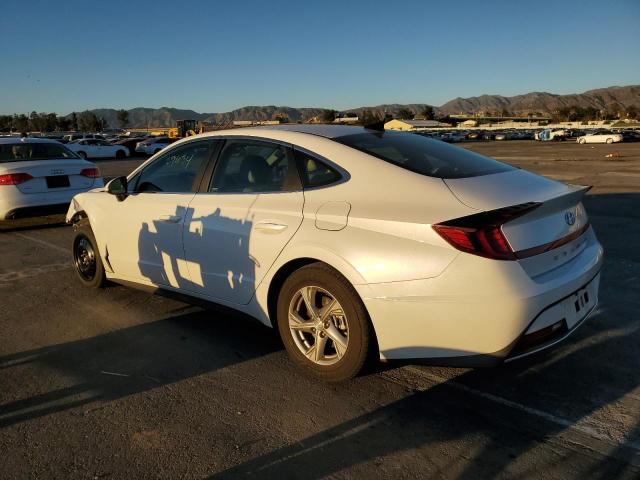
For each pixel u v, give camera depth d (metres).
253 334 3.99
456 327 2.64
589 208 9.39
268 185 3.48
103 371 3.44
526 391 3.07
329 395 3.07
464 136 74.44
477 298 2.57
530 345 2.70
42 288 5.23
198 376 3.34
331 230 3.00
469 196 2.80
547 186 3.15
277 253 3.24
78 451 2.59
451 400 2.99
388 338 2.83
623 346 3.62
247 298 3.53
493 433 2.67
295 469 2.43
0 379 3.35
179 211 3.94
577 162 21.94
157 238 4.11
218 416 2.88
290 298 3.23
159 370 3.44
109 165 27.17
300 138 3.47
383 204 2.92
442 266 2.63
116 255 4.61
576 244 3.05
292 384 3.21
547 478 2.33
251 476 2.39
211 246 3.67
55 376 3.38
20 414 2.94
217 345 3.80
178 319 4.32
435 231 2.67
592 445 2.56
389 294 2.76
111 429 2.77
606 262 5.77
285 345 3.34
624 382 3.14
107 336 4.00
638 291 4.77
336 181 3.17
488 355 2.64
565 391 3.06
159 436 2.70
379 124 3.97
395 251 2.76
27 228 8.68
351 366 3.00
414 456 2.50
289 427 2.76
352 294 2.91
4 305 4.75
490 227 2.58
